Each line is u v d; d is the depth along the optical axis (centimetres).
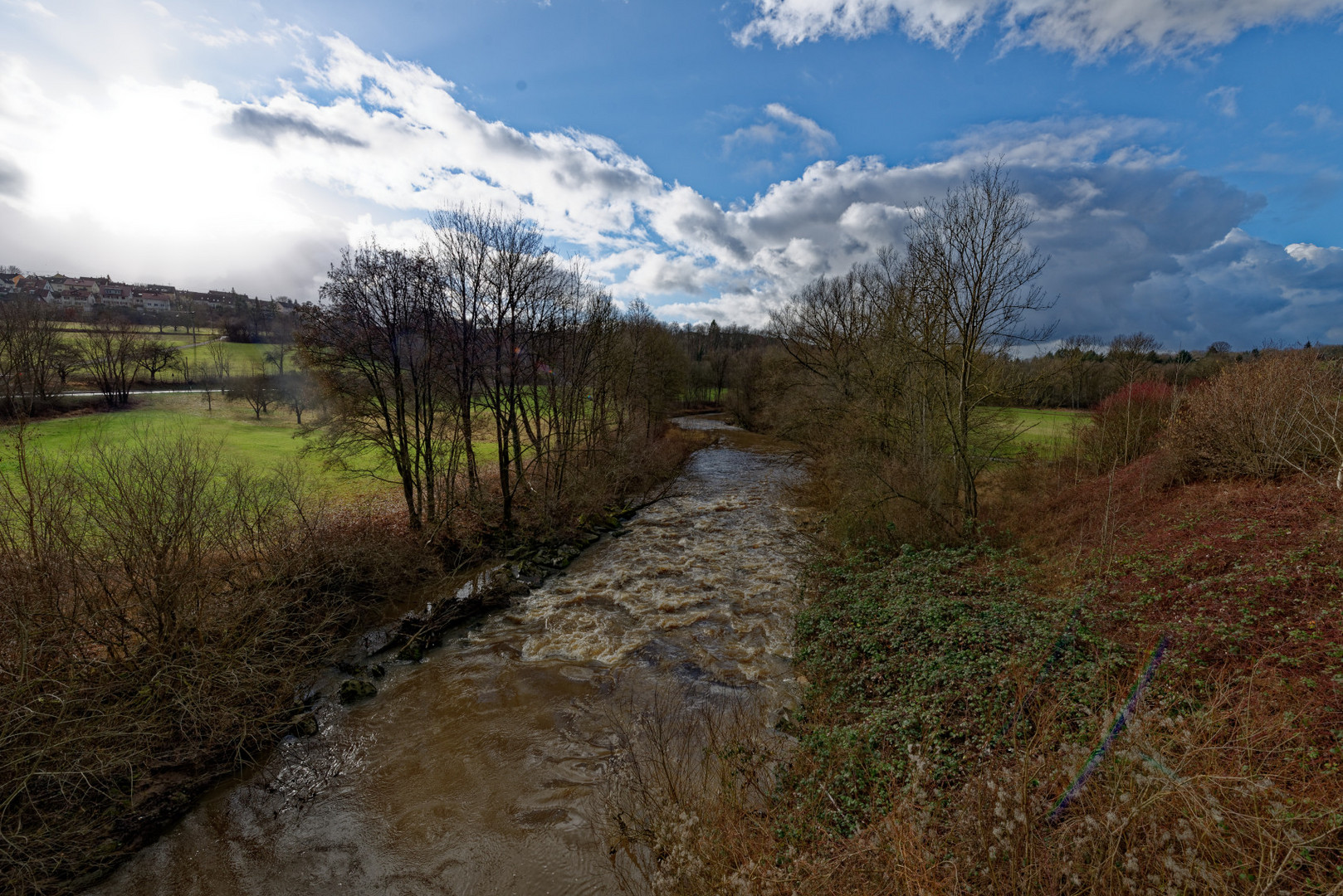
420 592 1806
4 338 3183
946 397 1838
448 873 834
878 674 1082
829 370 3400
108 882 821
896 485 1975
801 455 4216
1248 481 1545
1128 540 1432
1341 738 621
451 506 2178
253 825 931
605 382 3391
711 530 2620
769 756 927
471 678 1349
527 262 2314
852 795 786
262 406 4541
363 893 809
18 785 845
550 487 2786
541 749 1089
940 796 681
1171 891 438
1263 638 861
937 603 1245
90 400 4066
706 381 8375
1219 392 1709
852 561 1705
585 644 1512
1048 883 518
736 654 1428
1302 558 1041
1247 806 515
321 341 1839
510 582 1925
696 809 812
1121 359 2878
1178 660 848
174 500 1148
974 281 1686
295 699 1227
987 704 878
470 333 2189
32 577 981
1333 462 1363
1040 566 1476
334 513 2081
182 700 1022
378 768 1055
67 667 971
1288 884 468
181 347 7088
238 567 1312
